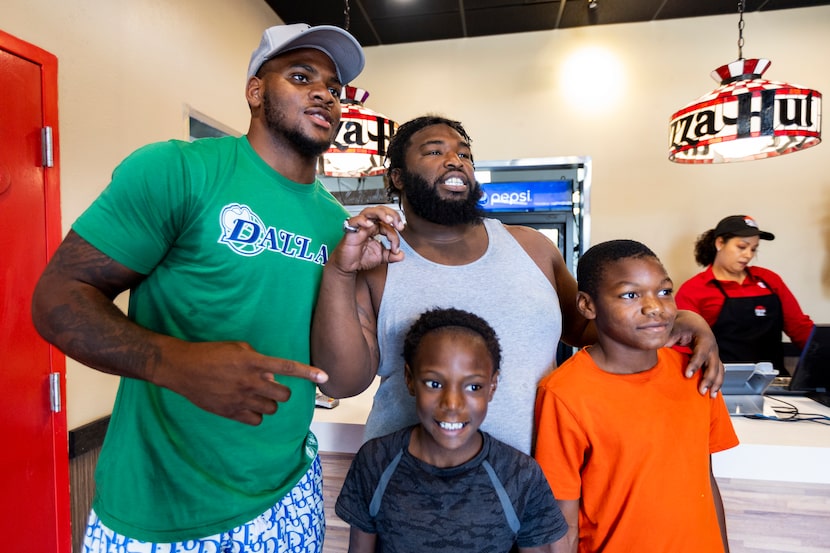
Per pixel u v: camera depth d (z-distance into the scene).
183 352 0.58
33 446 1.31
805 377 1.44
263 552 0.81
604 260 0.91
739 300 2.17
